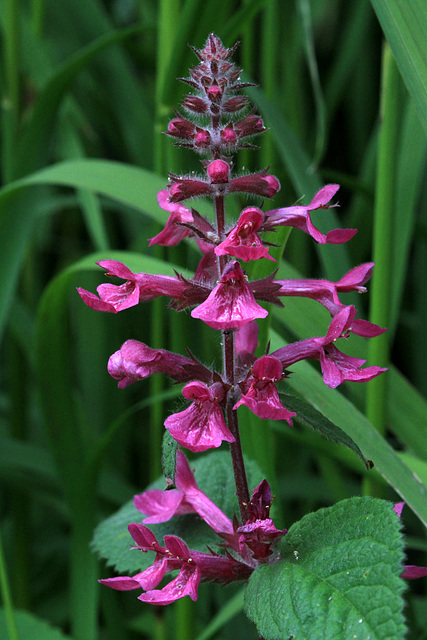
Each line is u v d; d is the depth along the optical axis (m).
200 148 0.50
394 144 0.56
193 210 0.50
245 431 0.57
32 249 0.74
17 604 0.68
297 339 0.69
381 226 0.57
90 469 0.60
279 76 0.75
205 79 0.50
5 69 0.69
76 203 0.70
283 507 0.74
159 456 0.63
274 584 0.48
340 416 0.54
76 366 0.86
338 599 0.47
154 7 0.79
